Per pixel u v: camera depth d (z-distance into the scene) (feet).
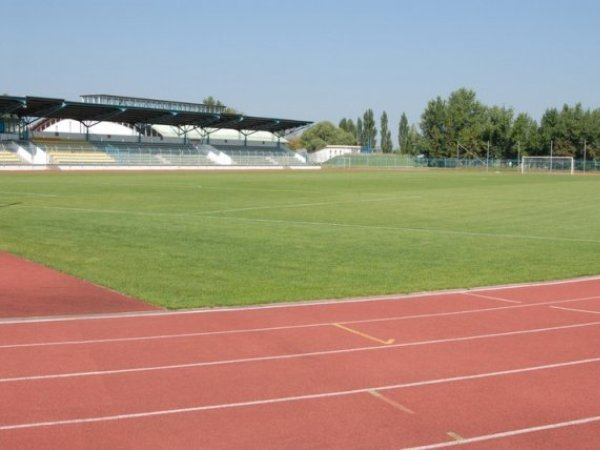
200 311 35.60
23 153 253.44
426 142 435.94
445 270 50.19
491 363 26.84
